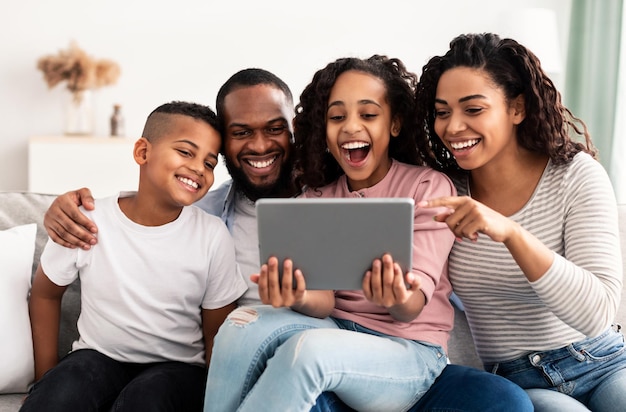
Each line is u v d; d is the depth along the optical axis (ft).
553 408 4.43
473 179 5.14
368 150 4.97
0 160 14.14
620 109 12.21
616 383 4.63
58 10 14.17
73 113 13.67
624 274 5.62
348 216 3.83
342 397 4.22
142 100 14.58
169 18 14.56
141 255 5.06
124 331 5.00
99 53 14.38
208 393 4.24
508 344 4.97
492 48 4.73
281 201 3.84
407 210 3.79
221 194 5.95
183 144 5.07
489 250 4.80
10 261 5.22
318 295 4.49
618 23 12.26
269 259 3.99
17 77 14.11
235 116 5.51
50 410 4.34
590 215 4.61
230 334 4.25
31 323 5.21
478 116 4.66
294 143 5.51
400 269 3.97
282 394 3.84
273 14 14.83
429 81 5.06
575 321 4.33
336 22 14.97
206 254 5.18
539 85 4.77
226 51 14.78
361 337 4.18
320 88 5.05
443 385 4.51
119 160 12.96
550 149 4.80
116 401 4.46
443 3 15.07
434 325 4.75
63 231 4.98
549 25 13.17
